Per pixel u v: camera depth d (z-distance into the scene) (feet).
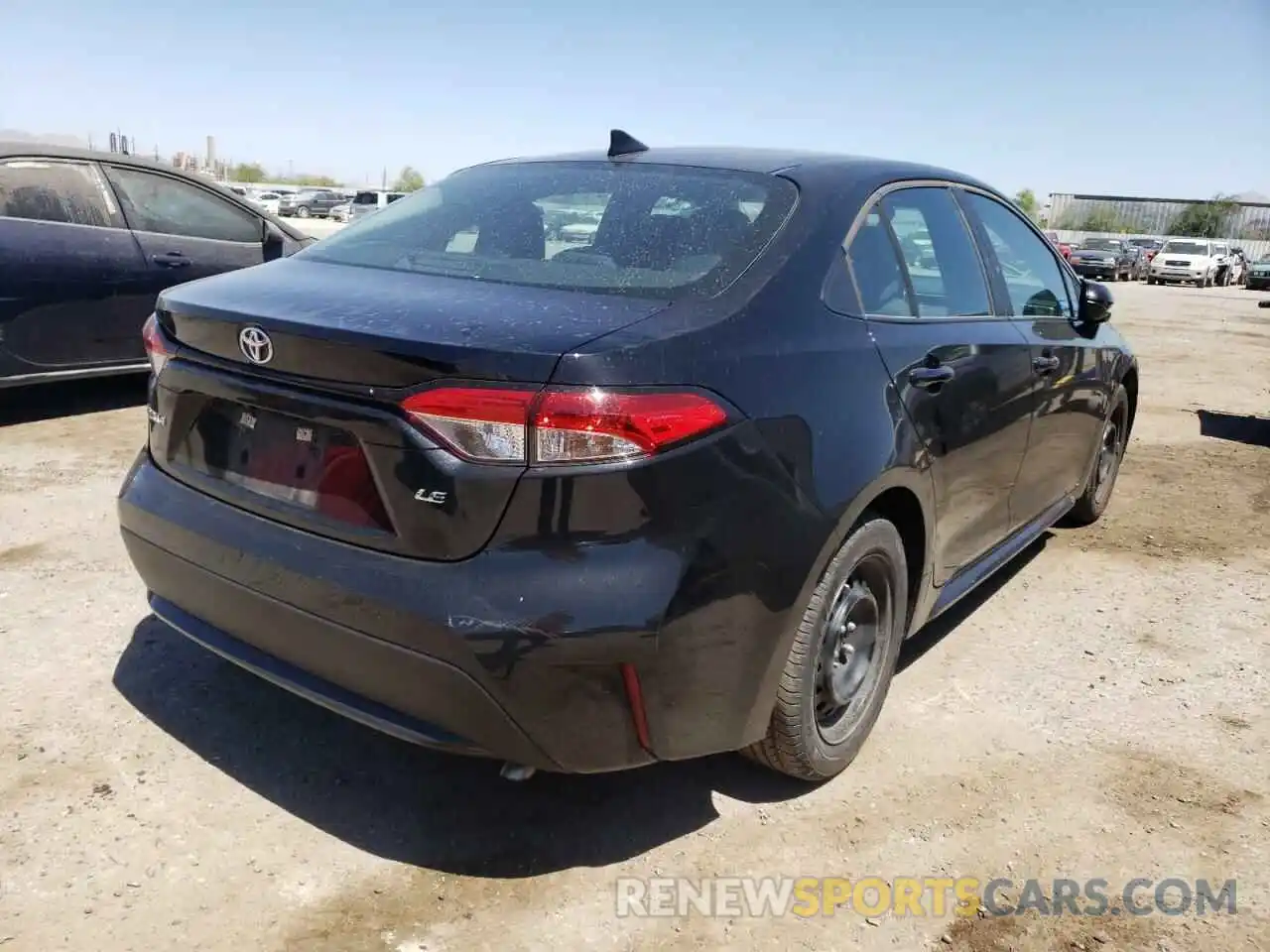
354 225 10.75
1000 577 14.96
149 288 21.04
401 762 9.47
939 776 9.67
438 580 7.04
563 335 7.13
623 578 6.99
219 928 7.32
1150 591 14.57
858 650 9.45
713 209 9.18
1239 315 67.00
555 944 7.38
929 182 11.27
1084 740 10.43
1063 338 13.23
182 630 8.91
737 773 9.57
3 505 15.39
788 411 7.92
